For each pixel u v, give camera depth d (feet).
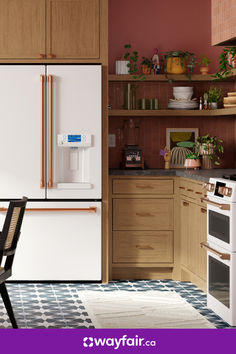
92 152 23.44
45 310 20.62
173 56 25.68
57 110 23.36
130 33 26.21
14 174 23.41
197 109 26.23
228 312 19.07
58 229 23.57
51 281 23.67
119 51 26.20
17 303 21.29
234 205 18.70
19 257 23.58
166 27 26.25
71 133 23.39
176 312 20.45
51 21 23.36
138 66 26.25
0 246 17.28
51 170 23.31
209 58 26.43
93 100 23.40
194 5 26.30
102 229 23.68
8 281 23.61
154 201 24.16
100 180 23.49
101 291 22.71
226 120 26.40
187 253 23.41
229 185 18.94
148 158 26.27
